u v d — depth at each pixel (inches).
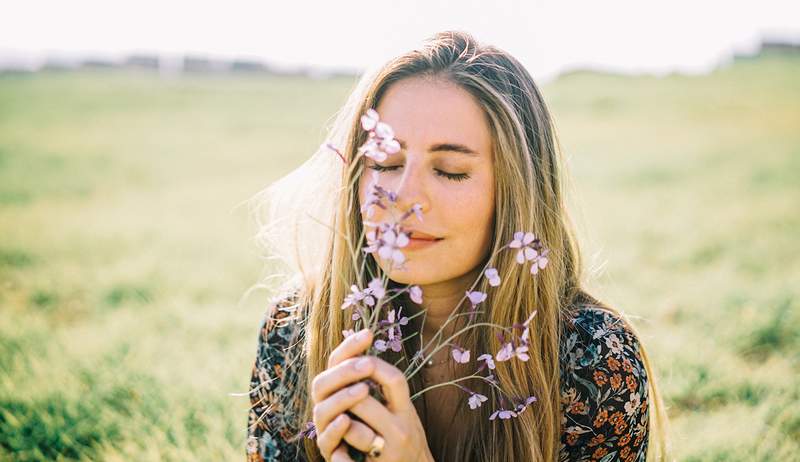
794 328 189.3
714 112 1227.2
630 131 1022.4
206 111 1373.0
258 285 96.7
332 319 73.2
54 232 356.2
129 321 199.2
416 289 59.3
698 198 475.5
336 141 76.4
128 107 1381.6
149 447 116.5
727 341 181.2
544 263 59.8
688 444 119.7
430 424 77.7
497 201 69.0
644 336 173.8
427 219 64.1
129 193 533.6
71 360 158.6
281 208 86.6
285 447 80.7
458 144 64.4
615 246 311.6
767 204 433.7
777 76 1782.7
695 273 264.4
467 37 71.6
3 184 546.9
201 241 341.7
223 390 142.2
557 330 73.3
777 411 134.6
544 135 76.0
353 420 57.9
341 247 72.7
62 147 847.1
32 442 120.3
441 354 76.4
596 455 73.5
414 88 66.3
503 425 72.7
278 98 1619.1
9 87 1625.2
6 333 180.5
